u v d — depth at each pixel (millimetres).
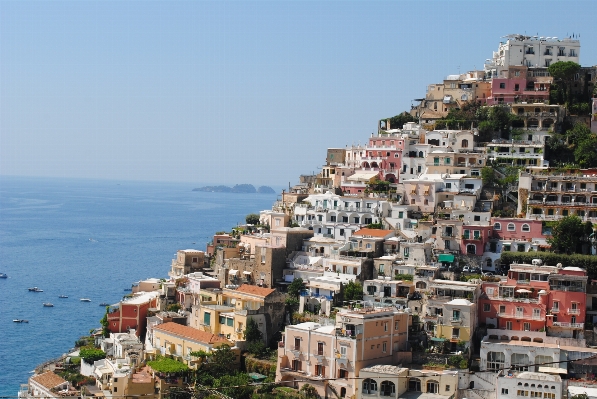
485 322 168375
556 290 165375
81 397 157500
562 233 189375
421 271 183750
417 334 164375
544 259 183000
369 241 197625
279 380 160125
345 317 154000
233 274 198625
